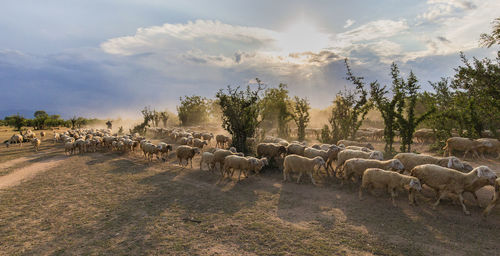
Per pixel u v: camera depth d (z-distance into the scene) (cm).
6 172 1708
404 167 1249
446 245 706
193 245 735
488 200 997
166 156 2141
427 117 1902
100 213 980
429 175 972
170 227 854
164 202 1092
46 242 766
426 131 2452
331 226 839
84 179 1473
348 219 888
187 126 6262
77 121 7088
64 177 1527
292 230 817
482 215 862
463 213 898
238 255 677
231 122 2148
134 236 796
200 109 6562
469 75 1688
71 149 2373
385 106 1986
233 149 1814
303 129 3008
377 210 952
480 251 673
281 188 1270
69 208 1034
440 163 1139
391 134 2002
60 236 803
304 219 901
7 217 953
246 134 2145
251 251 698
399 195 1087
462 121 1975
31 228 862
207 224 873
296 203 1058
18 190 1285
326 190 1209
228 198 1138
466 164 1084
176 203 1079
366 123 4641
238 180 1430
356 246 713
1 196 1194
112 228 853
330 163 1484
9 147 3019
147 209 1015
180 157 1825
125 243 752
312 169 1295
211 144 2997
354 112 2388
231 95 2144
